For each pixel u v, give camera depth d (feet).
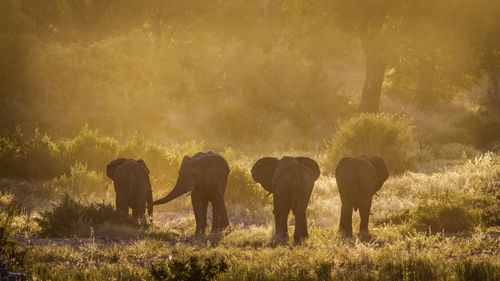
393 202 41.96
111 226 31.09
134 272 20.26
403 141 69.26
